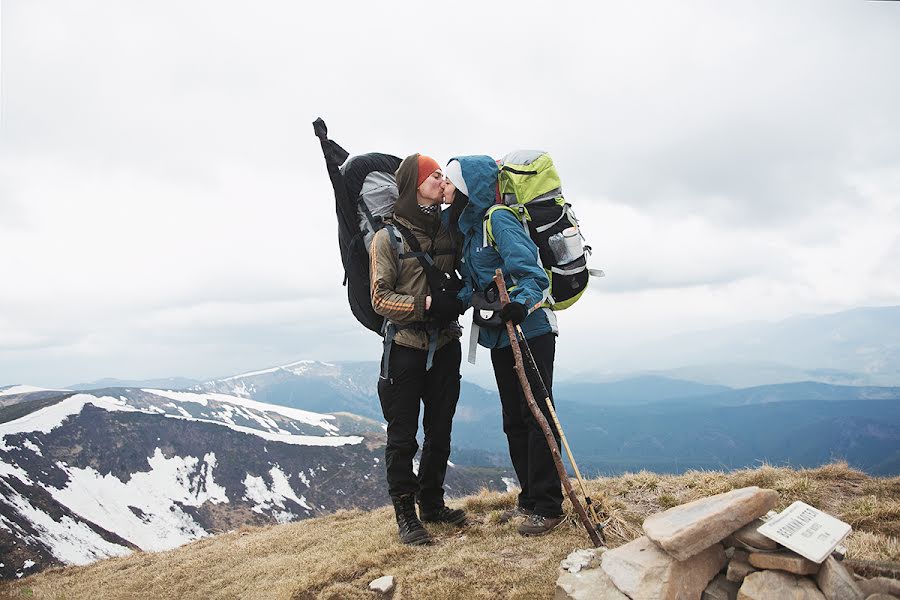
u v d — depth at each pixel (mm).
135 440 198000
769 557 3518
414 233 5836
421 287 5734
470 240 5707
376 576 5543
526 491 6398
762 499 3764
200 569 8570
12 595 9242
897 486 6309
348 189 6164
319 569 6145
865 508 5535
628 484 7832
